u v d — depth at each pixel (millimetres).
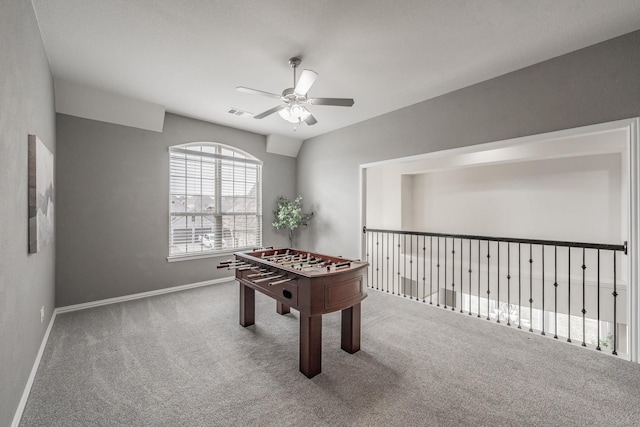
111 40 2477
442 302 6680
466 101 3350
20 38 1758
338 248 5055
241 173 5227
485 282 4891
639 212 2318
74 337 2760
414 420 1688
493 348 2588
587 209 4137
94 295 3666
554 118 2729
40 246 2236
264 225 5535
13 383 1627
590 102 2535
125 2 2010
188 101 3850
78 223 3551
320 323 2184
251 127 5023
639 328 2328
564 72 2668
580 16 2146
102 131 3729
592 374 2172
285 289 2330
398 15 2143
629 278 2400
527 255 4688
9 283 1565
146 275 4094
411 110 3904
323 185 5367
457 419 1696
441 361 2363
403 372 2199
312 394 1933
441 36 2404
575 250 4223
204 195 4750
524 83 2910
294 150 5895
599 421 1687
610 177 3953
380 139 4320
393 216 6230
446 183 5785
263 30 2336
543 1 1988
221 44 2539
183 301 3861
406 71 3004
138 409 1780
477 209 5328
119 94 3602
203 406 1810
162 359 2373
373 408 1795
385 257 6398
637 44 2324
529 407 1804
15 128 1670
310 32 2359
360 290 2477
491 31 2336
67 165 3469
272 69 2980
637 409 1787
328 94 3578
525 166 4742
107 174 3766
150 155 4125
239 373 2180
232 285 4656
